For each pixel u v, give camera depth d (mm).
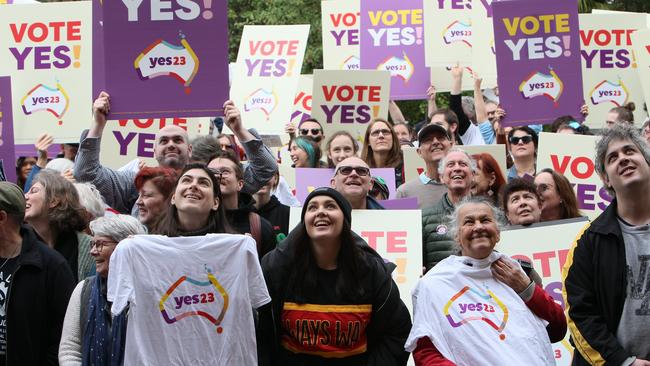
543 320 5852
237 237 5836
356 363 5945
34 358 6199
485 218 5859
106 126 9836
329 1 12641
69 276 6363
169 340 5668
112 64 6824
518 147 9641
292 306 5938
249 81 11578
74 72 9344
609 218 5852
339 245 6004
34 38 9391
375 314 6000
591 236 5855
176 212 6031
